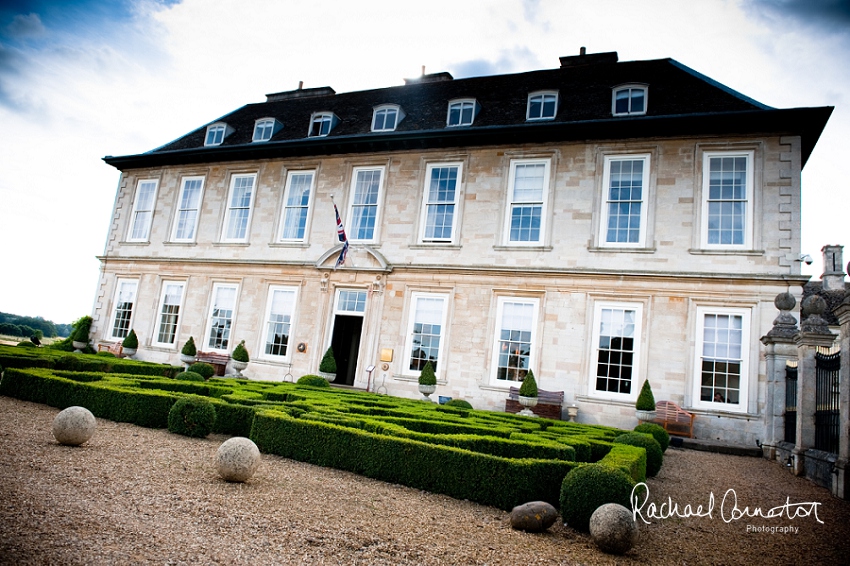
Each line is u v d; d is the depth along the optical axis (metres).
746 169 16.52
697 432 15.42
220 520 5.11
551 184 18.50
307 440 8.36
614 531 5.27
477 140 19.62
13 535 4.12
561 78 21.59
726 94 17.75
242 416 9.72
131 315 24.41
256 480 6.82
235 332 22.02
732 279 15.79
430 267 19.38
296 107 26.56
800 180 15.85
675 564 5.20
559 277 17.72
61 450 7.30
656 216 17.09
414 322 19.42
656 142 17.50
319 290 20.98
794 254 15.51
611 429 12.61
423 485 7.26
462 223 19.45
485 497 6.84
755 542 6.12
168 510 5.24
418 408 12.91
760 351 15.21
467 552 4.95
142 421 9.88
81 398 10.70
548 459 7.04
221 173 24.09
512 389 17.25
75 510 4.93
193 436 9.27
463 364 18.39
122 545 4.23
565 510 6.16
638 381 16.33
